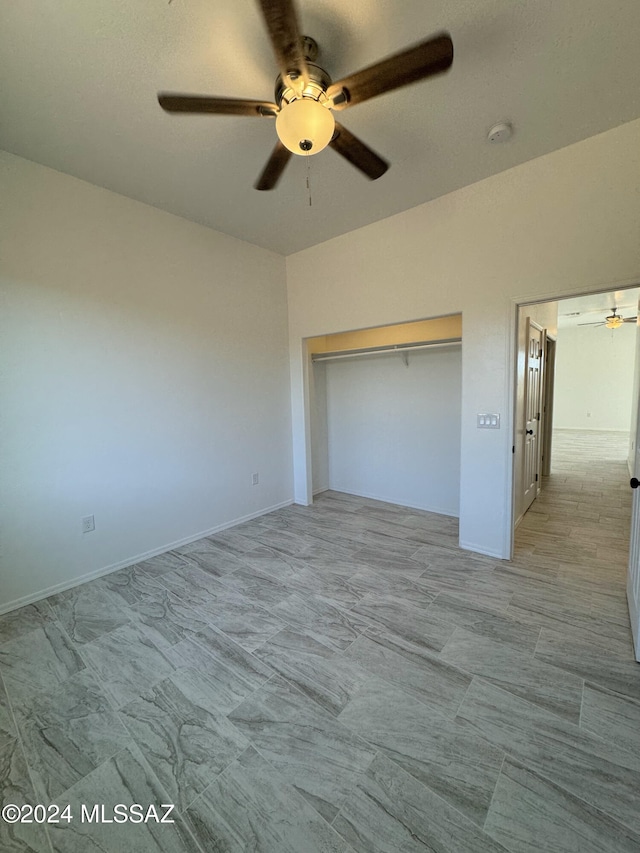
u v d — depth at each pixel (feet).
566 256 7.99
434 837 3.73
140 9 4.65
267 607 7.71
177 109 4.93
